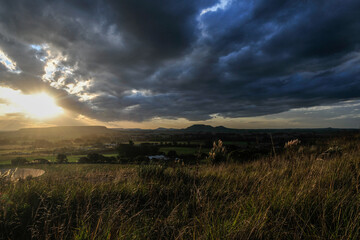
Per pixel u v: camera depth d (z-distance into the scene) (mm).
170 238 2406
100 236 2311
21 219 2963
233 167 7105
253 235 2127
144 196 4137
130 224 2740
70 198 3609
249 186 4270
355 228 2141
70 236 2520
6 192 3582
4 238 2582
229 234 2068
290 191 3141
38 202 3494
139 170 5969
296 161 5746
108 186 4555
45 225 2629
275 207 2754
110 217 2822
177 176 5367
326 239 2078
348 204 2514
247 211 2709
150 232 2527
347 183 3363
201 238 2135
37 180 5246
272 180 3979
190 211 3229
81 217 2844
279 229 2273
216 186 4387
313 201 2799
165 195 4281
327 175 3762
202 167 6797
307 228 2295
